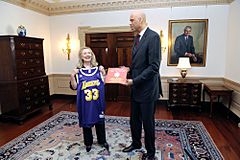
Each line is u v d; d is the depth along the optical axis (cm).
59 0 459
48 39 496
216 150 234
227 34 400
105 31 464
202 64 423
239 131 293
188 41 420
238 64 339
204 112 393
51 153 230
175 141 258
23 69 339
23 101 336
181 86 392
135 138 229
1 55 321
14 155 227
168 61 437
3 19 356
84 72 217
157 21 429
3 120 348
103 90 224
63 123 330
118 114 379
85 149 239
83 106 215
